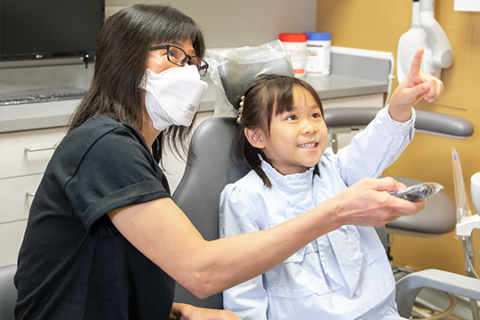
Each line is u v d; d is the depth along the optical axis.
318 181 1.10
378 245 1.06
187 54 0.80
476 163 1.80
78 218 0.67
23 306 0.72
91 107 0.77
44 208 0.69
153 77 0.76
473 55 1.75
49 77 2.05
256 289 0.95
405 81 0.97
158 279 0.73
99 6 1.91
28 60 1.97
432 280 0.98
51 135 1.62
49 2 1.80
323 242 1.00
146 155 0.69
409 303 1.05
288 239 0.67
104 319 0.70
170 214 0.64
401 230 1.55
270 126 1.03
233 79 1.13
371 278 1.02
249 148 1.09
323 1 2.43
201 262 0.64
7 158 1.56
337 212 0.67
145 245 0.64
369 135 1.05
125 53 0.74
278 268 0.97
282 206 1.03
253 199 1.02
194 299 0.96
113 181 0.64
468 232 1.22
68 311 0.69
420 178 2.01
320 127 1.03
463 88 1.81
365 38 2.21
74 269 0.68
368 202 0.66
